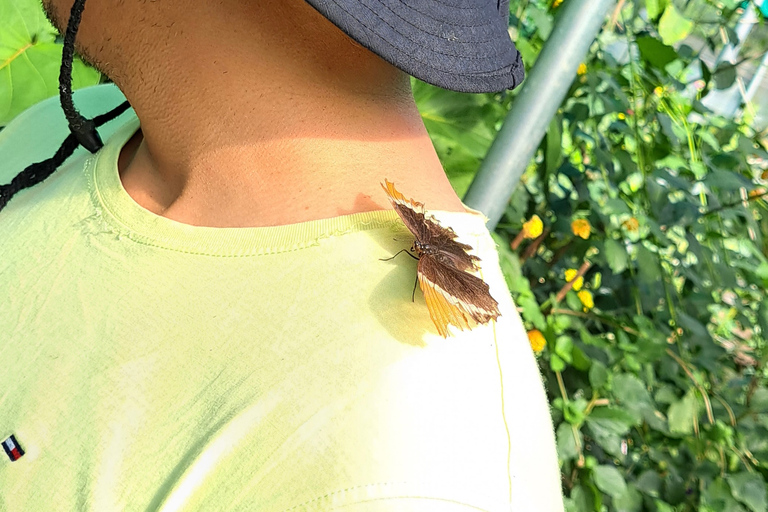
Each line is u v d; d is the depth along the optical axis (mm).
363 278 355
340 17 327
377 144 391
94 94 584
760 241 1295
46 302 411
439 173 417
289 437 327
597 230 1107
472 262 360
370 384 329
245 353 350
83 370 378
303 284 358
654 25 1116
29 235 451
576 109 1099
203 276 376
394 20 335
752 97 1643
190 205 408
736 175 1124
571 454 917
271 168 384
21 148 566
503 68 368
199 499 333
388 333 341
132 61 406
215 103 386
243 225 389
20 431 378
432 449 318
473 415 330
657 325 1117
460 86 347
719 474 1034
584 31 590
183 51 386
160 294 380
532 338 925
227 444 333
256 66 377
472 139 858
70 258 421
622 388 956
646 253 1049
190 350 361
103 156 466
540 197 1145
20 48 764
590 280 1187
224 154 392
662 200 1105
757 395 1163
